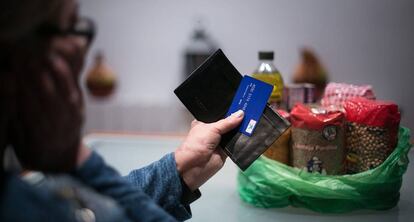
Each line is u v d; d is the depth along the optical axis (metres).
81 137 0.55
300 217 0.91
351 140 0.92
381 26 1.63
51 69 0.46
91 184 0.55
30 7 0.43
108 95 1.81
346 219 0.90
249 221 0.89
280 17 1.70
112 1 1.77
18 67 0.45
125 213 0.55
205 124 0.80
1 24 0.42
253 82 0.79
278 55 1.73
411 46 1.62
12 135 0.50
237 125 0.78
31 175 0.49
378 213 0.92
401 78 1.65
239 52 1.76
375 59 1.66
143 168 0.78
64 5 0.46
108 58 1.82
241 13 1.72
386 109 0.88
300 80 1.71
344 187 0.88
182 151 0.78
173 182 0.76
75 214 0.46
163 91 1.82
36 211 0.43
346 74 1.69
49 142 0.49
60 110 0.48
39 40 0.45
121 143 1.41
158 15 1.77
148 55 1.80
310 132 0.88
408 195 1.01
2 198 0.44
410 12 1.59
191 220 0.90
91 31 0.52
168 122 1.78
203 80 0.80
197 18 1.75
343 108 0.94
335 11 1.65
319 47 1.69
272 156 0.94
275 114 0.78
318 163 0.89
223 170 1.21
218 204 0.98
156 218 0.58
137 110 1.79
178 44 1.78
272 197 0.93
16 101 0.46
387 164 0.88
